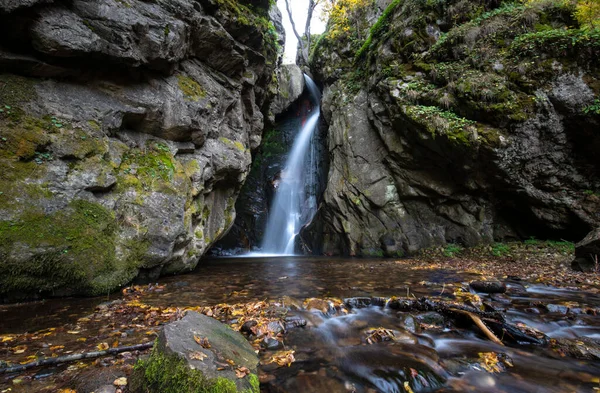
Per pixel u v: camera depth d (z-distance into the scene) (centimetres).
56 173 469
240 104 1095
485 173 1013
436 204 1193
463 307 390
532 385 235
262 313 381
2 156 426
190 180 742
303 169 2020
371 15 1795
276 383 229
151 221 588
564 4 945
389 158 1298
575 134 874
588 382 238
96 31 545
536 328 349
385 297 470
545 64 885
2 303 412
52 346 275
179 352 200
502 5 1116
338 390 224
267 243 1802
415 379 240
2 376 218
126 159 608
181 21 705
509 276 654
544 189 948
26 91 482
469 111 991
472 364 265
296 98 2183
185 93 775
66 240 452
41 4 472
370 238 1302
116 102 612
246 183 1867
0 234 396
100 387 202
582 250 694
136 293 504
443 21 1219
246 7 1048
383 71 1297
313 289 550
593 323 364
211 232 939
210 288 558
